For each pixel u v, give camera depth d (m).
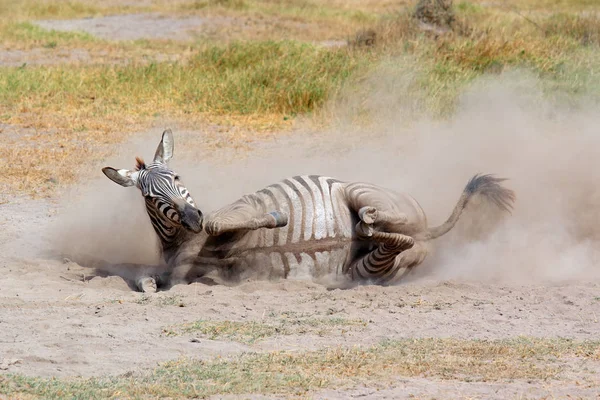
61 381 18.16
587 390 17.97
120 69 70.00
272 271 26.50
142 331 21.92
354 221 26.98
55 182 42.19
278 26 108.38
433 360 19.83
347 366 19.34
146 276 26.88
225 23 111.19
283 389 17.86
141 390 17.59
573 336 22.00
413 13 76.19
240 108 59.56
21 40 92.62
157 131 53.53
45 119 56.06
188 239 26.48
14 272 28.16
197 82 64.31
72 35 97.31
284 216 25.72
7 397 17.05
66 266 29.34
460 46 67.81
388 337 21.73
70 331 21.70
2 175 43.28
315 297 25.25
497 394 17.73
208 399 17.33
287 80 62.66
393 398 17.42
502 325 22.94
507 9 117.69
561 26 80.69
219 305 24.25
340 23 111.31
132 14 119.69
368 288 26.22
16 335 21.31
